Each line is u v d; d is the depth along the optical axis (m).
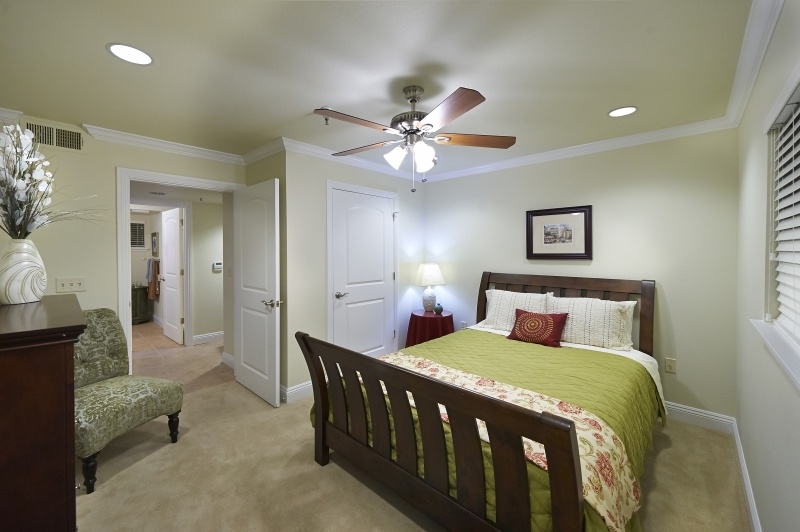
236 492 1.95
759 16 1.36
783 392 1.32
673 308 2.74
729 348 2.53
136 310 6.38
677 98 2.14
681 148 2.67
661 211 2.77
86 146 2.61
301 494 1.93
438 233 4.30
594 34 1.51
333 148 3.18
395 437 1.76
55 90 2.02
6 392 0.81
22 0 1.28
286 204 3.03
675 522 1.72
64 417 0.87
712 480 2.03
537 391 1.90
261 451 2.35
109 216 2.71
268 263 3.04
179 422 2.74
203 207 5.07
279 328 2.99
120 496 1.91
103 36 1.53
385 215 3.96
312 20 1.43
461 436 1.43
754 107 1.85
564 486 1.13
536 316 2.91
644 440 1.93
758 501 1.66
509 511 1.30
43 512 0.85
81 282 2.59
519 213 3.59
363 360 1.78
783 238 1.48
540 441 1.15
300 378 3.19
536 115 2.41
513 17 1.41
